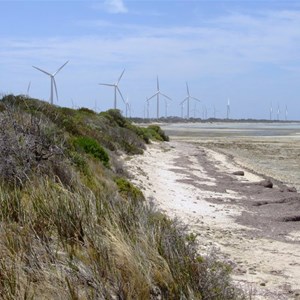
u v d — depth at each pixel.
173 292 5.71
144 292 5.55
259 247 11.76
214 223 14.59
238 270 9.37
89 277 5.56
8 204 7.36
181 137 78.81
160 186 20.45
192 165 31.20
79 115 32.78
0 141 10.48
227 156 42.47
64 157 12.05
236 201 18.77
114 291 5.51
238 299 6.49
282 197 20.11
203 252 9.96
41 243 6.26
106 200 8.30
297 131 120.69
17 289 5.15
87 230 6.68
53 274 5.48
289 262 10.46
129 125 45.28
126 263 5.89
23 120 12.21
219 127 155.50
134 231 6.78
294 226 14.81
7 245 6.04
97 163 17.05
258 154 47.53
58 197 7.64
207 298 5.90
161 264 6.02
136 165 26.02
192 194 19.56
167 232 6.97
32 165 10.66
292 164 38.59
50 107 23.41
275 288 8.42
